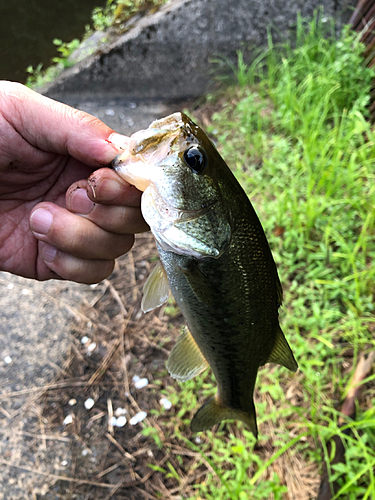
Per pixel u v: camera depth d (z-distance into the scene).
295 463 0.33
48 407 0.40
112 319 0.46
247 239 0.22
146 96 0.85
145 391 0.40
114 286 0.50
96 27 0.98
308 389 0.36
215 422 0.28
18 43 0.99
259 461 0.31
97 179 0.22
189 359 0.26
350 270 0.43
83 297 0.49
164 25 0.79
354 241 0.45
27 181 0.26
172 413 0.38
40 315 0.48
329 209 0.47
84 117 0.23
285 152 0.54
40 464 0.37
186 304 0.23
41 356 0.44
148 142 0.20
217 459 0.33
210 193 0.21
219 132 0.68
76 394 0.41
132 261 0.52
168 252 0.22
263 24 0.78
